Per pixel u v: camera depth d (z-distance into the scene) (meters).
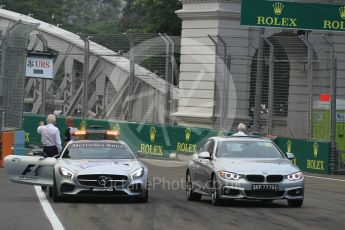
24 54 83.38
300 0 109.44
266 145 51.44
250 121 106.06
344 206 50.88
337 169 86.88
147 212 44.00
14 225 37.47
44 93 116.44
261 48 95.44
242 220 40.88
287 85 99.94
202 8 115.50
